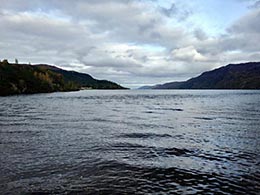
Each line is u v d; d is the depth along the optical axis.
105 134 32.56
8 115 54.19
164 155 22.28
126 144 26.53
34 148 24.23
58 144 26.14
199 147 25.36
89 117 53.81
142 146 25.66
